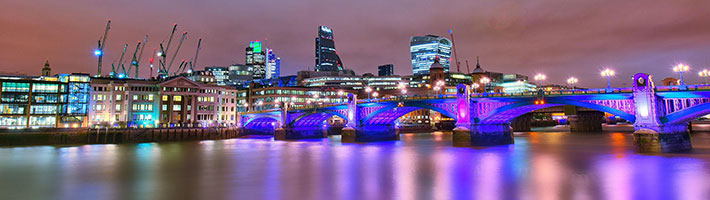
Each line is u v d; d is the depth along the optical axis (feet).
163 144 363.76
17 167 197.88
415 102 322.34
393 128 398.01
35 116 427.33
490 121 291.99
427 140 393.29
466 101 284.41
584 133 479.00
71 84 453.17
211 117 531.91
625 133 466.70
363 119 370.94
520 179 151.84
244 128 531.50
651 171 160.15
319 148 306.35
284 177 164.45
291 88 652.89
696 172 155.22
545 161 201.87
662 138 202.18
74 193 136.46
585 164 188.14
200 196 129.29
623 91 217.15
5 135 336.90
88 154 263.49
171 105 496.23
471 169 178.91
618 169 168.76
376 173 172.55
